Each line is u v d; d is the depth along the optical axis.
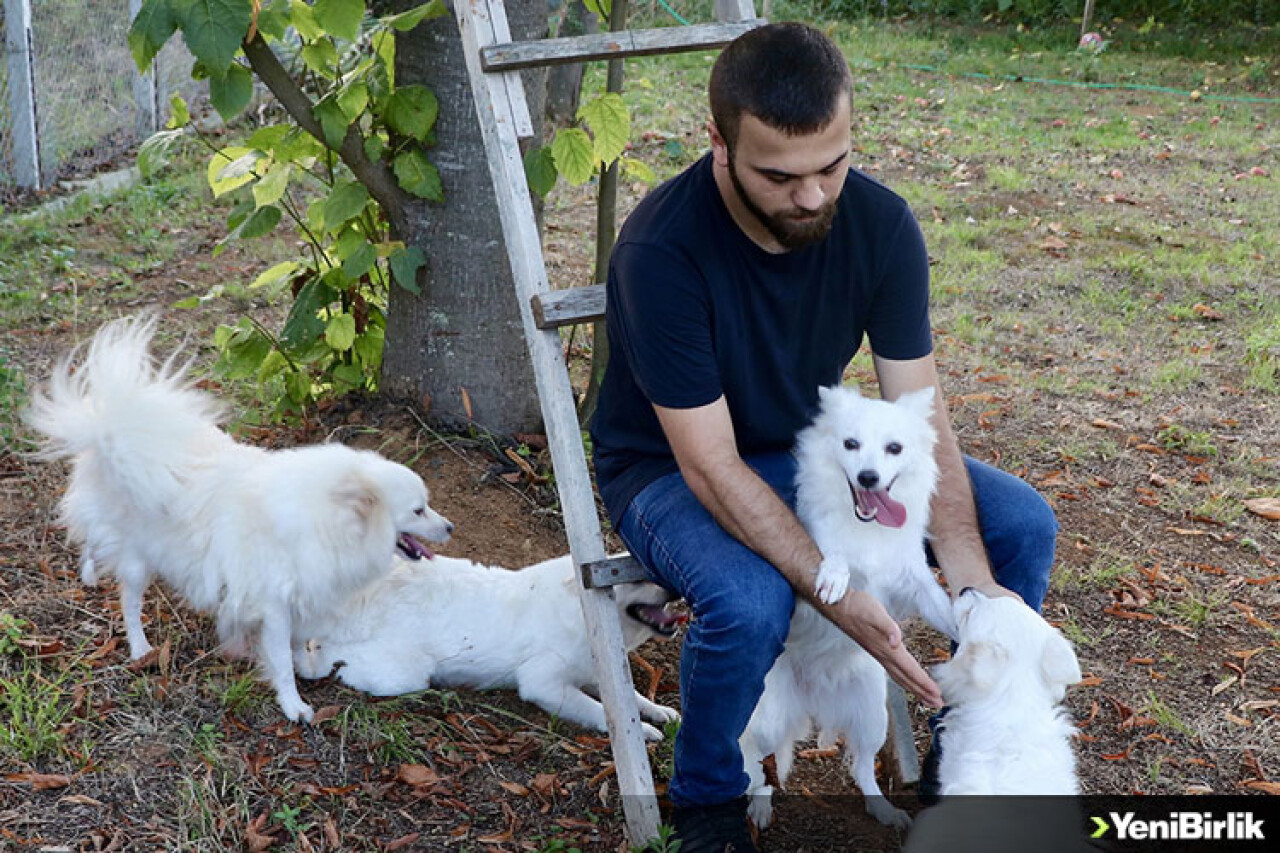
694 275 2.79
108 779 3.01
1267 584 4.30
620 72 4.31
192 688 3.39
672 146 8.80
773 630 2.70
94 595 3.81
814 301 2.94
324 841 2.92
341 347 4.67
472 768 3.26
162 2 3.71
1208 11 15.33
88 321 5.89
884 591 3.02
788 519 2.78
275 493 3.27
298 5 4.05
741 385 2.95
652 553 2.93
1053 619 4.07
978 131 10.64
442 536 3.58
